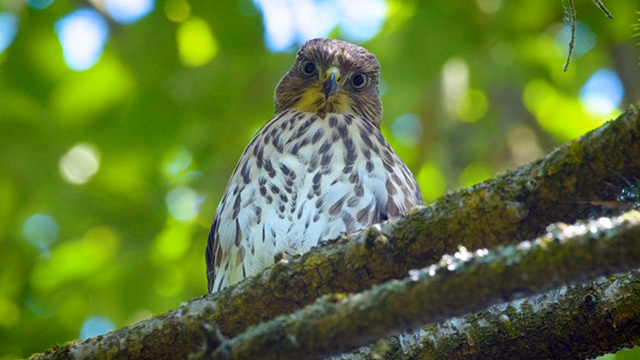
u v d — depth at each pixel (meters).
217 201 13.08
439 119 13.48
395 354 7.20
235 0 13.16
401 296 5.04
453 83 13.42
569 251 4.80
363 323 5.09
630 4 12.84
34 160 13.05
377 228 6.20
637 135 5.46
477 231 5.94
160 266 12.88
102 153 13.16
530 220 5.84
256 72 13.23
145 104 13.05
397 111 13.18
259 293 6.47
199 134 13.39
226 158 13.30
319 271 6.32
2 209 13.11
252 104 13.28
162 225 13.03
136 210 13.03
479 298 4.95
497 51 13.18
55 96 13.31
